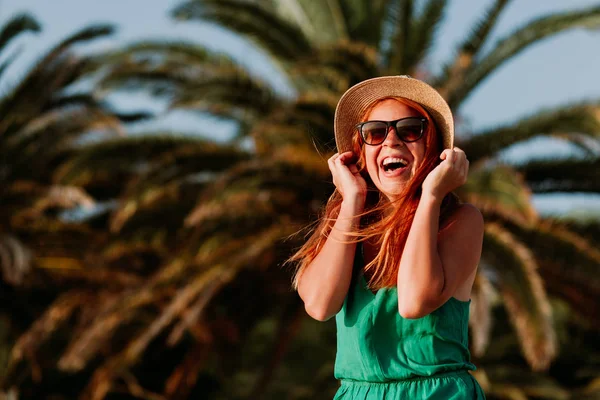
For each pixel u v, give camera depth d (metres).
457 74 17.62
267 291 20.06
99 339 17.97
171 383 21.08
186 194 19.42
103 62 20.48
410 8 18.20
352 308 3.28
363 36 19.91
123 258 21.64
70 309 21.20
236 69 17.97
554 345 15.81
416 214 3.14
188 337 23.77
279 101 18.06
